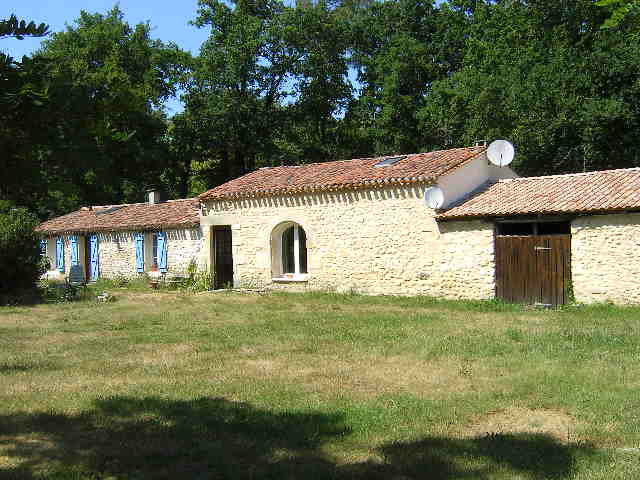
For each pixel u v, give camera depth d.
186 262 20.67
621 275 13.05
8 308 15.31
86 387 7.09
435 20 31.94
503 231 15.16
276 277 18.69
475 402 6.18
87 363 8.43
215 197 19.48
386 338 9.97
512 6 26.17
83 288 18.97
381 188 16.41
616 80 21.59
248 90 31.20
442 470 4.49
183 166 33.88
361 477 4.41
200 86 30.58
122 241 22.94
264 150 31.31
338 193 17.20
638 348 8.58
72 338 10.62
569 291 13.75
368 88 33.38
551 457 4.67
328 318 12.62
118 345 9.83
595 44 22.19
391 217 16.30
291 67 30.84
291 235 18.91
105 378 7.53
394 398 6.38
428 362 8.09
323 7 30.98
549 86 22.84
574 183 15.02
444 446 4.98
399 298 15.82
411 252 15.98
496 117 24.66
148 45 31.00
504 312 13.39
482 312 13.45
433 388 6.79
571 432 5.23
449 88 27.12
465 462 4.62
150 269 22.02
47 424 5.74
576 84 22.36
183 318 13.13
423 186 15.71
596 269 13.36
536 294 14.19
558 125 22.55
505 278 14.66
